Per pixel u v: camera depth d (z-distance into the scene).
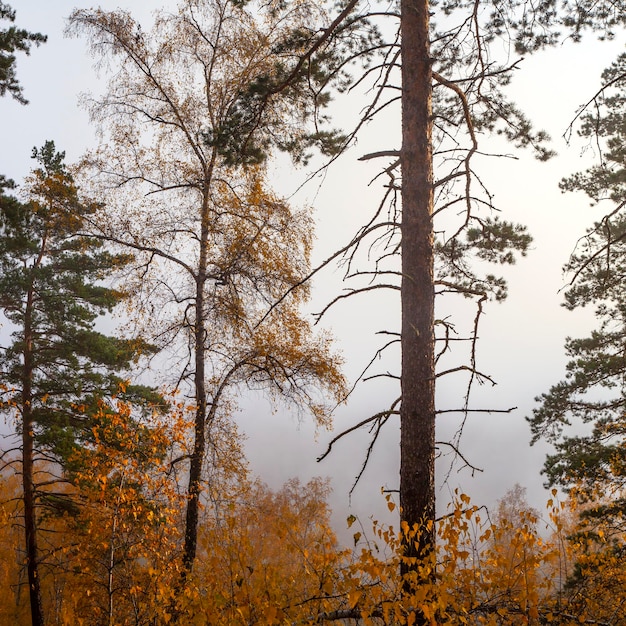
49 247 17.62
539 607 6.15
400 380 7.29
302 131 11.46
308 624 5.17
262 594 5.00
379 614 5.38
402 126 7.69
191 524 11.91
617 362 14.08
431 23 9.71
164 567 8.93
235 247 13.10
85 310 17.25
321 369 13.38
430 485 6.92
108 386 16.83
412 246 7.39
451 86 7.80
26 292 17.00
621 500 12.80
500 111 9.10
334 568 5.30
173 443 11.86
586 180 13.40
